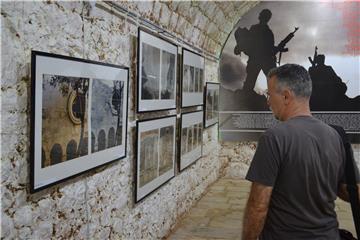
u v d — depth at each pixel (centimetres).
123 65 289
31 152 176
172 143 419
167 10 384
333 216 166
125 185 301
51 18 194
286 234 159
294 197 158
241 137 712
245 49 705
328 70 677
